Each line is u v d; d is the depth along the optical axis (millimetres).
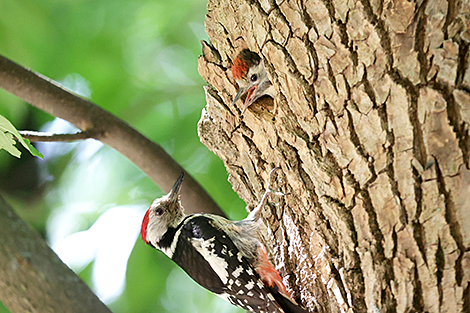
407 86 5301
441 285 5535
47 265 6129
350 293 6109
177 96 11906
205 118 7672
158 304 11438
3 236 6109
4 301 6043
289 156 6496
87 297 6121
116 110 11602
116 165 12055
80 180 12398
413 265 5641
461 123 5133
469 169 5172
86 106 8516
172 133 11625
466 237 5312
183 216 8516
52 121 12781
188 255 7922
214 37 6984
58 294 6012
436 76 5168
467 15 4961
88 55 11367
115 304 11242
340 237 6145
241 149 7449
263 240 7566
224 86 7277
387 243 5770
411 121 5336
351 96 5648
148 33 11719
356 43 5457
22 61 11047
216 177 11227
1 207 6332
